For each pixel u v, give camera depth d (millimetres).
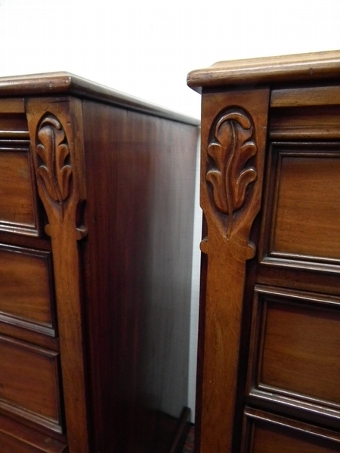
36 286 590
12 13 1037
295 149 427
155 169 754
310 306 469
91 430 642
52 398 644
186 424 1138
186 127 891
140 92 966
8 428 703
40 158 507
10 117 517
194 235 1042
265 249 468
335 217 430
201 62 890
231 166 447
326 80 387
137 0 901
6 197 563
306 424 512
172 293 951
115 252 635
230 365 525
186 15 870
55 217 527
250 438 552
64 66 1028
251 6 809
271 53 820
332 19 756
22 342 636
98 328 607
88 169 518
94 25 960
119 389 721
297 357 495
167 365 984
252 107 420
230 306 500
